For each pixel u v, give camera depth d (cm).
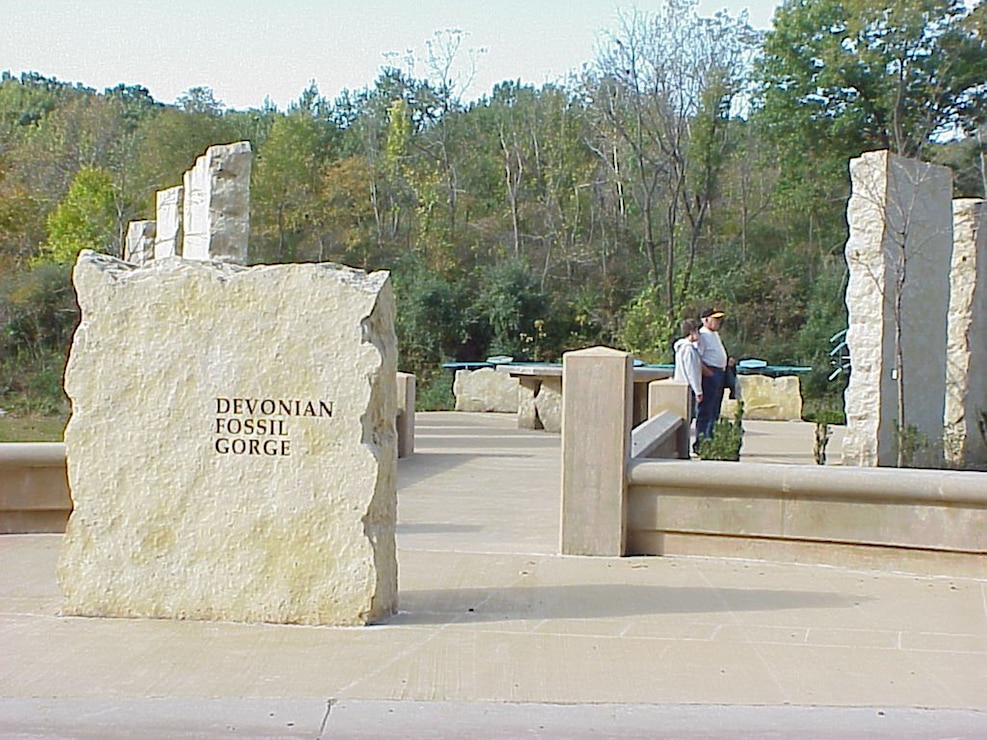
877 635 697
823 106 4025
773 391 2523
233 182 1689
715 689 596
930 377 1552
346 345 691
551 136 4853
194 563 704
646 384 2048
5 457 983
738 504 887
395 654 643
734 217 4534
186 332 705
